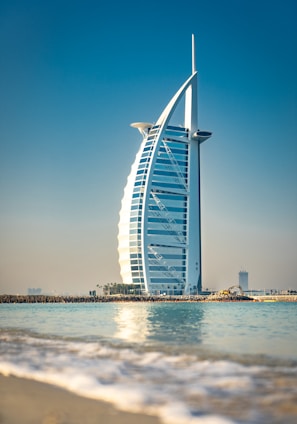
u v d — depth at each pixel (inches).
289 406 874.8
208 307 6653.5
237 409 862.5
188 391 973.8
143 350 1504.7
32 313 4650.6
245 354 1424.7
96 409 876.0
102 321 3107.8
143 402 909.2
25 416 842.2
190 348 1562.5
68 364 1259.8
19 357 1379.2
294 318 3516.2
